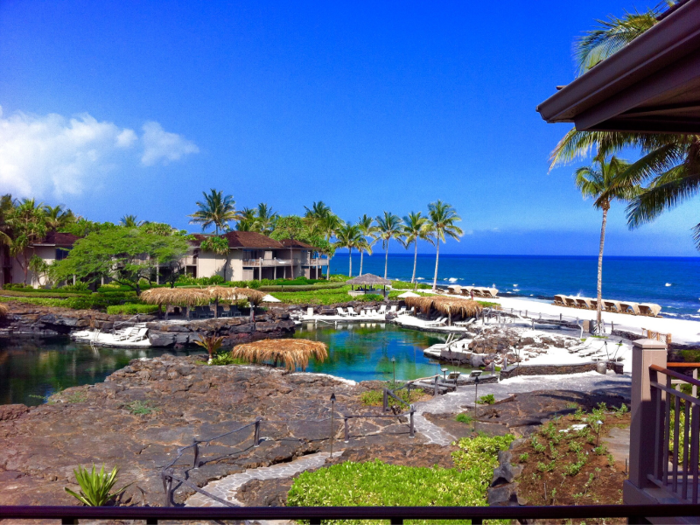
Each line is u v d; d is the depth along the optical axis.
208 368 24.45
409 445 12.59
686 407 4.43
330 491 8.18
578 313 47.44
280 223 94.75
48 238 63.59
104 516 1.92
